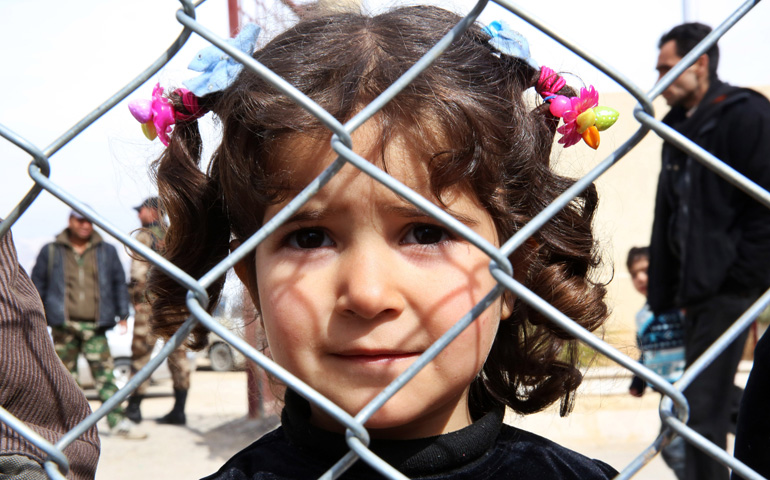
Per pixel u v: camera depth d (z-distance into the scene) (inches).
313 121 45.6
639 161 418.0
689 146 32.5
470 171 47.1
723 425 124.8
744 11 33.2
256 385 124.0
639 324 175.8
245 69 50.9
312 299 43.5
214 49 51.5
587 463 54.6
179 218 58.0
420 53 50.8
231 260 33.3
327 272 43.6
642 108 32.9
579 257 62.4
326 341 43.2
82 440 55.7
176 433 247.9
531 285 60.2
